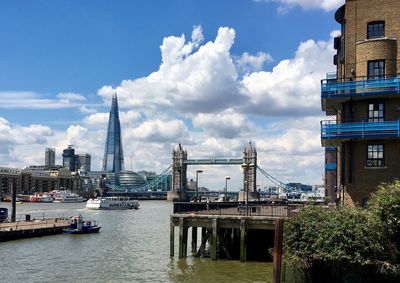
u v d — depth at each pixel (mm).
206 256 47906
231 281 36438
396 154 40562
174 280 37812
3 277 41188
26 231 68938
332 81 44938
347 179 41938
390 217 28625
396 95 40469
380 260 27875
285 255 29281
